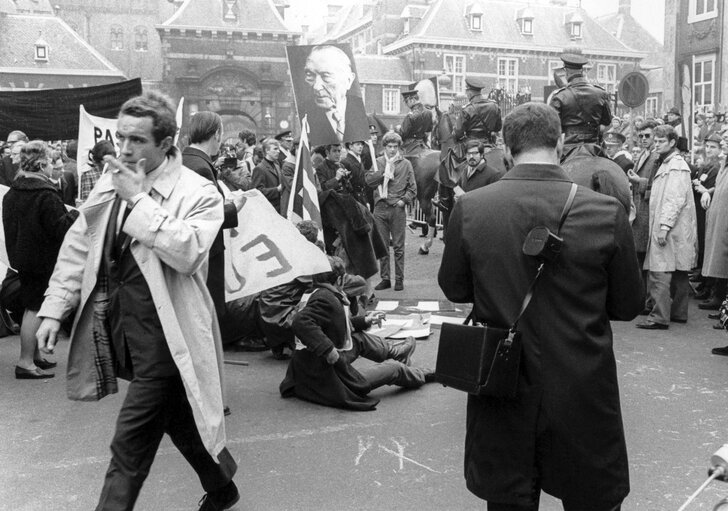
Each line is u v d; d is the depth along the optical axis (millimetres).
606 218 2744
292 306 7137
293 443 5082
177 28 65188
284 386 6078
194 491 4375
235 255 6055
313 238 7023
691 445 4988
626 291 2795
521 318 2742
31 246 6504
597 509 2717
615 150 10203
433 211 14477
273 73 67688
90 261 3396
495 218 2822
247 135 14883
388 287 11016
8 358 7516
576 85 7918
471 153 10750
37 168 6590
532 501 2729
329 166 9945
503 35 64125
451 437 5172
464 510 4082
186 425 3607
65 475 4617
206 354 3410
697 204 10547
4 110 10781
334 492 4312
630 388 6230
